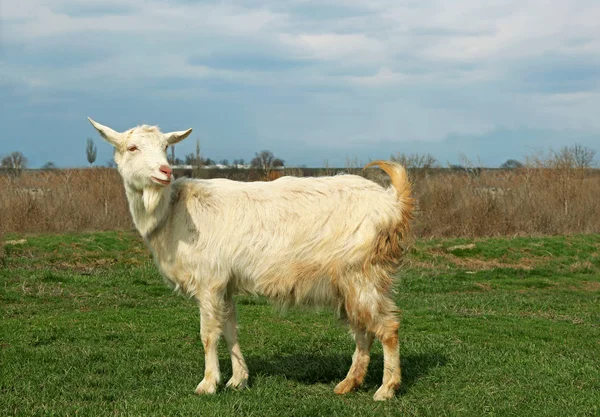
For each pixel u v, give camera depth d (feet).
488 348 27.32
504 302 40.96
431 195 76.69
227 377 23.04
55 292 39.34
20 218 65.87
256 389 21.18
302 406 19.33
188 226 20.89
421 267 55.42
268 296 21.08
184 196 21.24
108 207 71.51
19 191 71.31
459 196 77.30
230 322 21.74
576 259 60.64
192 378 22.31
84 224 68.18
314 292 20.84
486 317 35.63
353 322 20.98
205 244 20.71
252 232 20.65
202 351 26.45
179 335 29.12
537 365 24.40
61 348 26.13
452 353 26.12
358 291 20.33
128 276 45.83
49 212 67.97
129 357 25.04
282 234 20.56
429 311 36.68
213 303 20.84
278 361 25.11
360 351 21.58
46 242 55.42
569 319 36.27
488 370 23.72
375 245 20.25
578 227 76.69
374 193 20.86
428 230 73.36
